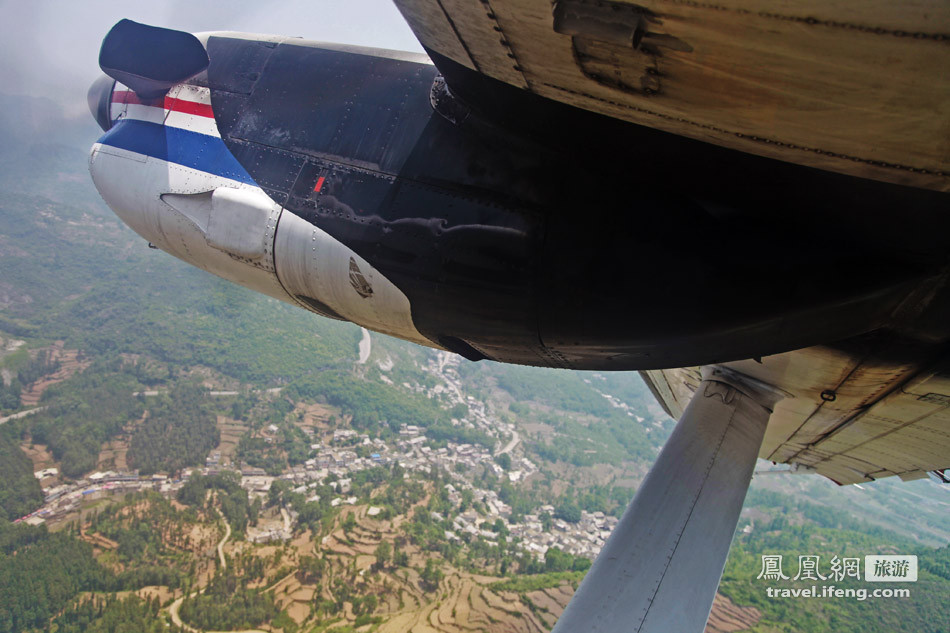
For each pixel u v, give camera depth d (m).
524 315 3.22
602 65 1.95
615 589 3.46
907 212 2.40
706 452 4.34
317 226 3.68
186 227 4.29
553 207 3.09
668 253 2.95
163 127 4.46
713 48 1.64
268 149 3.99
